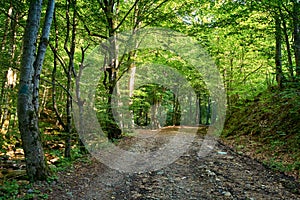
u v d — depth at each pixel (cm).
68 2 755
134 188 484
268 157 692
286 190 469
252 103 1175
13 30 949
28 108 486
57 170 568
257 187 486
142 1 973
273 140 809
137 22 984
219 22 927
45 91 1538
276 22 852
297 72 736
